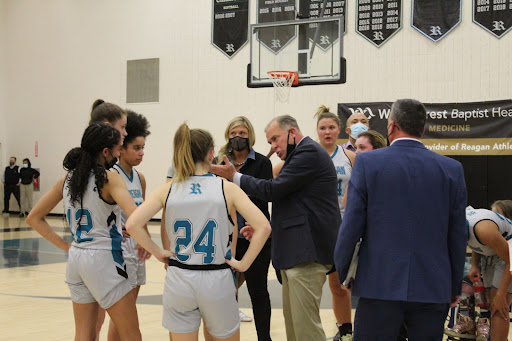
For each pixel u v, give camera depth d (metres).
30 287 7.34
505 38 12.41
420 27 13.11
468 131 12.56
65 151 18.08
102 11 17.34
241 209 3.01
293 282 3.69
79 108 17.81
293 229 3.71
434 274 2.75
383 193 2.82
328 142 4.91
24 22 18.75
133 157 3.87
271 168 4.68
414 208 2.79
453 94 12.85
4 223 16.23
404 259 2.75
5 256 10.11
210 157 3.11
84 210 3.26
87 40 17.61
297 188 3.69
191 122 15.85
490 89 12.54
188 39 15.93
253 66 11.17
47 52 18.34
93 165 3.28
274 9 14.59
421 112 2.95
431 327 2.80
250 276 4.34
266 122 14.85
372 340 2.82
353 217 2.82
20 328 5.25
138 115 3.90
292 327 3.99
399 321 2.81
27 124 18.78
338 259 2.85
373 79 13.55
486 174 12.41
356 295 2.86
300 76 10.75
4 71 19.09
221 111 15.45
